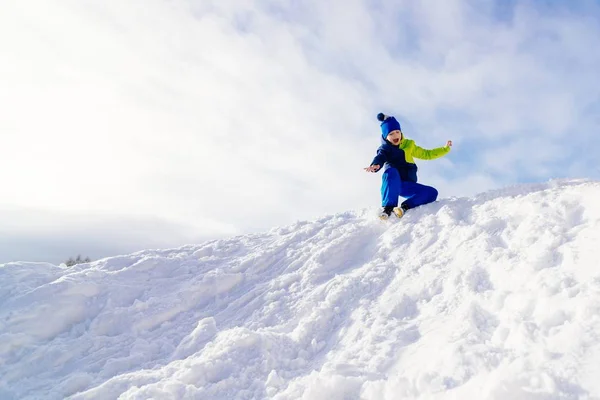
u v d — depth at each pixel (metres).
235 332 3.51
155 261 5.25
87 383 3.39
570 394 1.85
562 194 3.85
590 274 2.61
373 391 2.42
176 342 3.92
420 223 4.79
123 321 4.17
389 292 3.72
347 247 4.94
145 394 2.86
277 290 4.47
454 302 3.18
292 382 2.89
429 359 2.57
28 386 3.48
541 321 2.41
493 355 2.33
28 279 4.63
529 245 3.33
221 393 2.93
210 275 4.86
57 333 4.12
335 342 3.36
